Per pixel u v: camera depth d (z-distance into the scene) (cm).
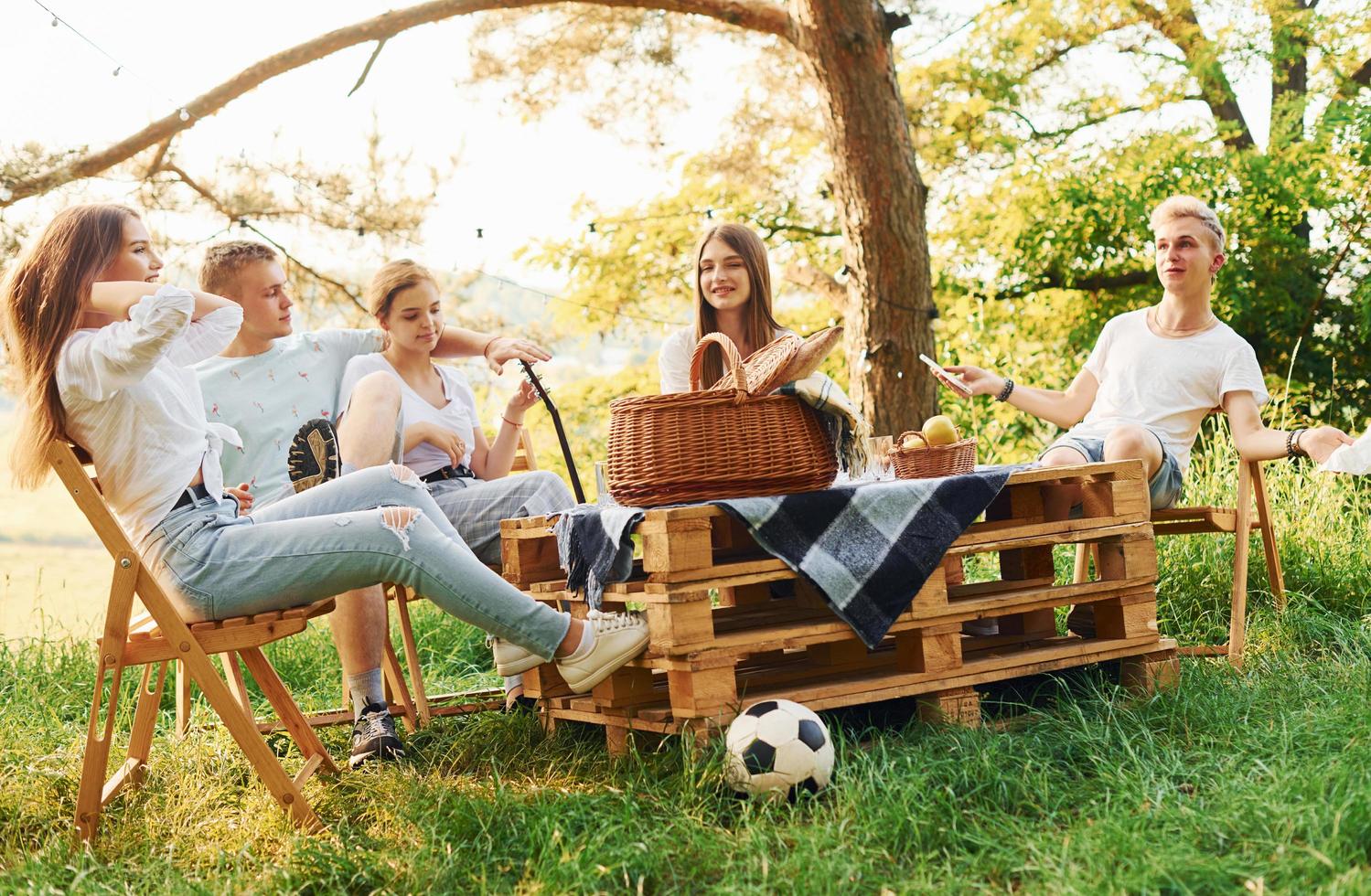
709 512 270
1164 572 453
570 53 863
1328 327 973
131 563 263
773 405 283
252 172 807
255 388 389
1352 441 350
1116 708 296
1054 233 1023
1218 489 526
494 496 368
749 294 412
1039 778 245
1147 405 396
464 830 243
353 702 333
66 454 260
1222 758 254
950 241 1109
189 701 356
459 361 913
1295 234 1010
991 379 414
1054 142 1118
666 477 277
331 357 409
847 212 696
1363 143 952
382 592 340
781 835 228
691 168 1081
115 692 266
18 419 270
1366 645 356
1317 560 458
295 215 816
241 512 310
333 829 264
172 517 276
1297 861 192
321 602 291
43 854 254
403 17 745
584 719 305
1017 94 1089
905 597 283
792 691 278
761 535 271
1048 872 199
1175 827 216
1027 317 1105
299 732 303
